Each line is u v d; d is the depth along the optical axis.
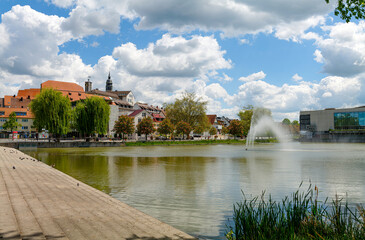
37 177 16.12
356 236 5.32
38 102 63.91
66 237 5.74
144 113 117.94
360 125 127.50
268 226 5.71
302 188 15.90
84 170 24.61
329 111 136.50
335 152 51.16
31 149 59.06
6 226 6.10
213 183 17.67
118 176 20.89
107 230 6.42
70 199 10.21
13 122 105.06
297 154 45.84
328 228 5.73
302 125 145.00
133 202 12.48
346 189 15.69
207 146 82.31
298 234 5.62
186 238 6.07
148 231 6.50
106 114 74.31
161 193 14.51
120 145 74.94
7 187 11.73
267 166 28.00
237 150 59.34
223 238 7.86
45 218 7.21
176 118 102.12
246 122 118.06
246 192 14.77
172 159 36.62
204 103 101.44
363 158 37.28
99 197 11.04
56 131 64.50
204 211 10.89
